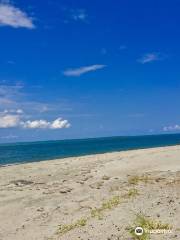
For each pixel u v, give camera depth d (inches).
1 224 844.6
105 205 849.5
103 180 1288.1
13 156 3528.5
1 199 1094.4
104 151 3922.2
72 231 680.4
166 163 1579.7
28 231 764.6
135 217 685.9
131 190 968.3
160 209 722.8
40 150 4977.9
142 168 1502.2
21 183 1359.5
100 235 621.0
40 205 986.1
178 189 920.9
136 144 5999.0
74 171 1604.3
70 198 1031.6
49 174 1566.2
